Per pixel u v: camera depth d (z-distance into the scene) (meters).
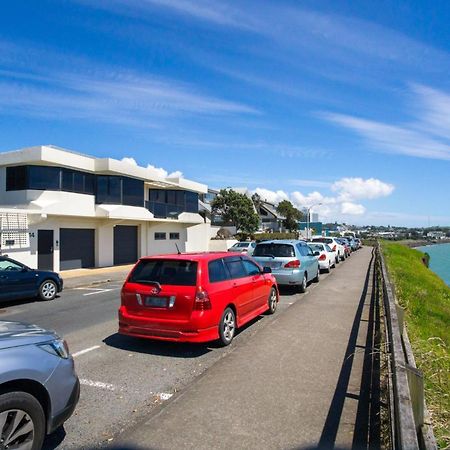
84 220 23.67
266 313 9.75
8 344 3.38
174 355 6.67
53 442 3.94
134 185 26.34
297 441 3.87
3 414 3.18
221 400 4.75
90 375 5.76
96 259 24.56
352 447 3.78
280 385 5.20
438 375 5.89
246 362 6.08
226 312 7.18
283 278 12.70
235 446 3.78
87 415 4.51
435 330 11.44
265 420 4.28
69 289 15.78
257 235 53.56
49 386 3.51
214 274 7.09
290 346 6.89
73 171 22.78
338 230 108.31
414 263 32.12
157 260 7.09
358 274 19.02
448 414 4.55
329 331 7.91
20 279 11.98
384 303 7.39
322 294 12.74
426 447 2.97
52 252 21.58
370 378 5.44
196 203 35.66
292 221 80.06
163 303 6.69
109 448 3.82
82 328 8.72
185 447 3.77
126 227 27.75
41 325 9.08
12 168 21.61
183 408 4.55
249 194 71.19
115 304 11.95
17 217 19.20
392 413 3.56
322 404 4.66
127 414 4.54
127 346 7.23
